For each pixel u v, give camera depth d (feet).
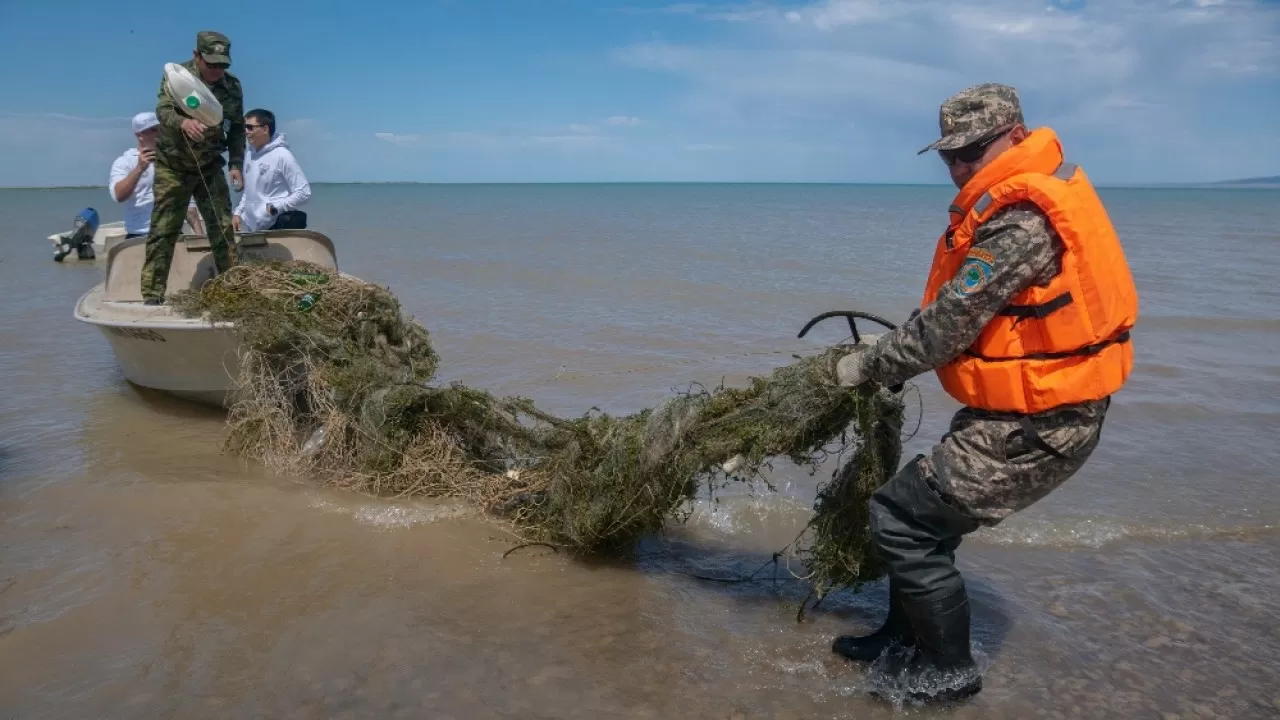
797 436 12.34
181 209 22.52
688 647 12.55
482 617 13.10
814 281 46.09
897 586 11.18
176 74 21.53
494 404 16.89
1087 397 9.80
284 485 17.66
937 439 21.11
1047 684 11.89
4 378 25.50
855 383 11.17
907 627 12.04
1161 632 13.28
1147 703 11.51
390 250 62.54
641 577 14.69
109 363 27.43
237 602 13.19
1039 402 9.89
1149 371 28.48
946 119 10.36
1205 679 12.08
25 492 17.01
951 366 10.45
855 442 13.02
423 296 40.65
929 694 11.15
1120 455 20.65
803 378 12.07
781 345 30.76
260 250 24.38
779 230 90.27
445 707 10.91
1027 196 9.58
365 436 17.46
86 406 22.86
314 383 18.58
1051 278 9.65
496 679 11.53
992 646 12.82
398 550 15.07
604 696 11.30
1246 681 12.03
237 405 19.93
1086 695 11.65
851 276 48.24
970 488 10.29
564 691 11.35
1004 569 15.26
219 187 23.16
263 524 15.89
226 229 23.21
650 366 27.50
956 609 10.99
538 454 16.57
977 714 11.16
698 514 17.22
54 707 10.64
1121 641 13.03
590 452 15.23
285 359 19.22
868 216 129.80
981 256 9.65
